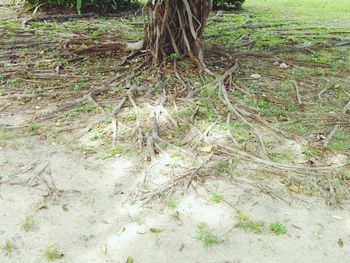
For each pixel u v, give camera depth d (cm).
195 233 288
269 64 607
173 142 389
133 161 362
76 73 542
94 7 920
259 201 320
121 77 524
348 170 359
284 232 291
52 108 449
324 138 405
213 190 328
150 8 558
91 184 334
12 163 356
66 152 374
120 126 412
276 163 360
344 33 812
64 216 300
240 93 492
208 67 569
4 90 489
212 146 380
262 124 421
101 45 620
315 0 1280
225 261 266
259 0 1279
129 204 313
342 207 319
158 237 283
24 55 603
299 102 477
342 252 279
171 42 565
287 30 840
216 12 1038
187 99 460
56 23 818
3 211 303
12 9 920
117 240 280
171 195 322
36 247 273
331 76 572
